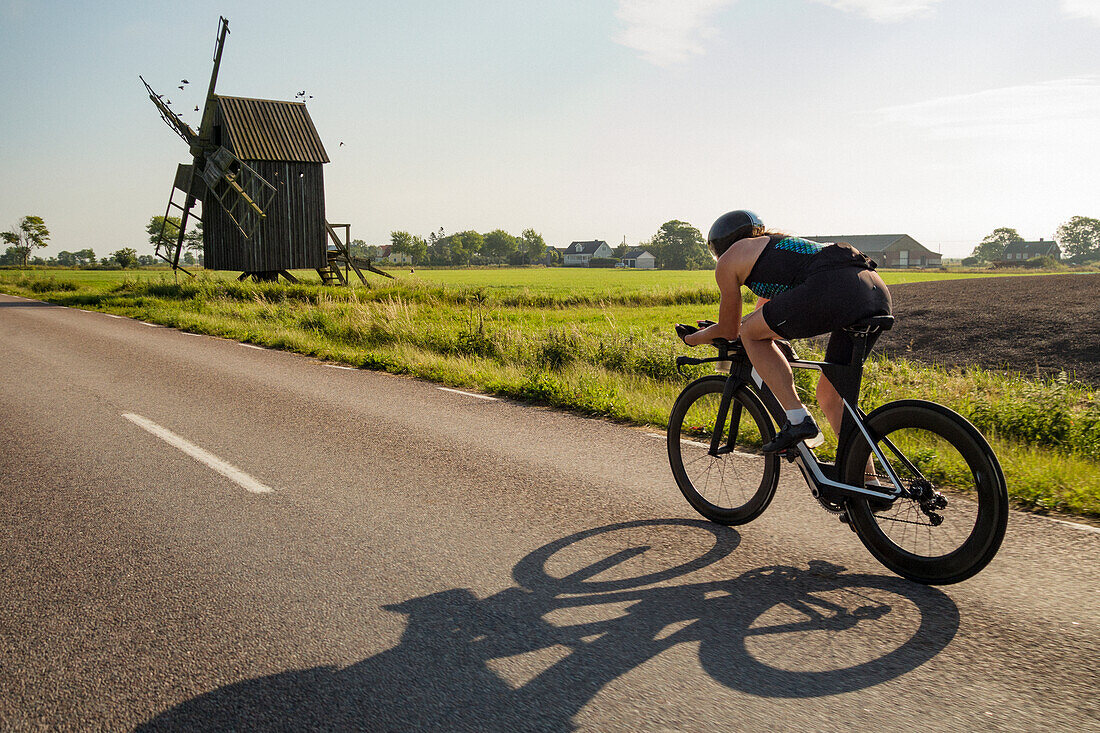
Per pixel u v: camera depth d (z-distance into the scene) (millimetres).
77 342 13266
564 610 3076
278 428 6699
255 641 2824
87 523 4164
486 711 2354
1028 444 5977
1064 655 2674
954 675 2545
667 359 9547
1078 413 6281
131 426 6695
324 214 33062
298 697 2441
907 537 3395
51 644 2809
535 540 3910
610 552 3736
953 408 6738
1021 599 3146
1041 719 2277
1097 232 194625
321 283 34188
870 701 2393
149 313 19359
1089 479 4668
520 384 8680
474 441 6242
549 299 28156
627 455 5766
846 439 3551
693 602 3150
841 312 3297
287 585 3336
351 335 14078
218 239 33000
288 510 4395
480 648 2760
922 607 3084
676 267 181375
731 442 4078
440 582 3369
